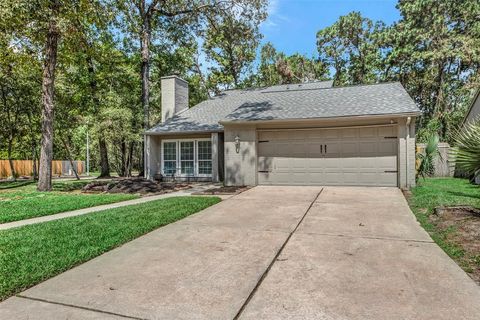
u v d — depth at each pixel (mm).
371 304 2637
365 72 28484
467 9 21188
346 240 4516
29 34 10750
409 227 5164
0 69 13359
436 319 2387
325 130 10695
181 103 17641
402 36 23594
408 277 3180
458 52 20375
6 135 17641
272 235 4844
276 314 2510
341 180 10531
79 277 3312
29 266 3506
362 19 28828
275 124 11102
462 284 2992
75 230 5059
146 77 17781
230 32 19312
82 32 12398
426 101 25562
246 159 11320
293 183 11062
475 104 12477
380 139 10094
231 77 28594
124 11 16859
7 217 6297
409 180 9594
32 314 2553
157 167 15547
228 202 7996
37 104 15953
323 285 3027
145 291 2959
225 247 4277
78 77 19141
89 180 17781
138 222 5582
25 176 24406
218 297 2818
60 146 28344
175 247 4305
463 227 4777
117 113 15852
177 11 18359
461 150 5660
